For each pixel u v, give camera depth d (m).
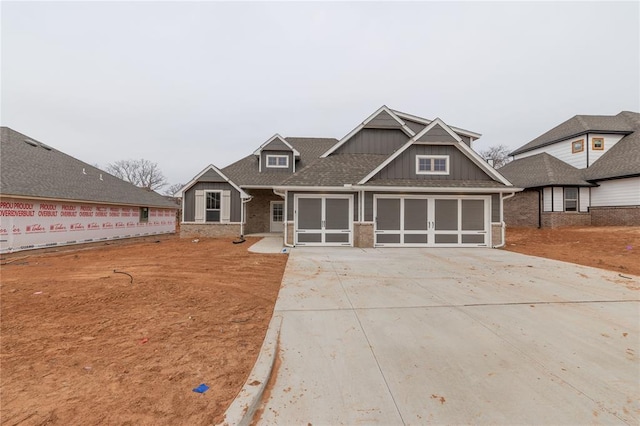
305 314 4.39
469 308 4.67
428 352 3.27
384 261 8.56
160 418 2.25
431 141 11.84
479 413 2.30
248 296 5.45
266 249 11.29
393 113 14.48
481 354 3.23
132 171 46.00
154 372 2.90
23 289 5.88
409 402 2.43
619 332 3.78
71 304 4.97
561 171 19.52
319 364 3.02
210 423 2.19
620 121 21.09
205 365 3.03
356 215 11.93
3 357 3.20
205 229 16.09
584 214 18.34
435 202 11.74
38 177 12.89
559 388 2.62
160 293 5.61
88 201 14.13
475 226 11.77
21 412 2.31
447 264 8.13
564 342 3.51
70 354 3.27
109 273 7.36
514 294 5.40
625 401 2.45
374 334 3.72
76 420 2.22
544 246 11.98
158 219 21.91
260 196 18.31
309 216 11.87
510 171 23.42
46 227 12.16
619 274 6.91
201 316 4.45
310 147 21.00
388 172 12.00
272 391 2.58
